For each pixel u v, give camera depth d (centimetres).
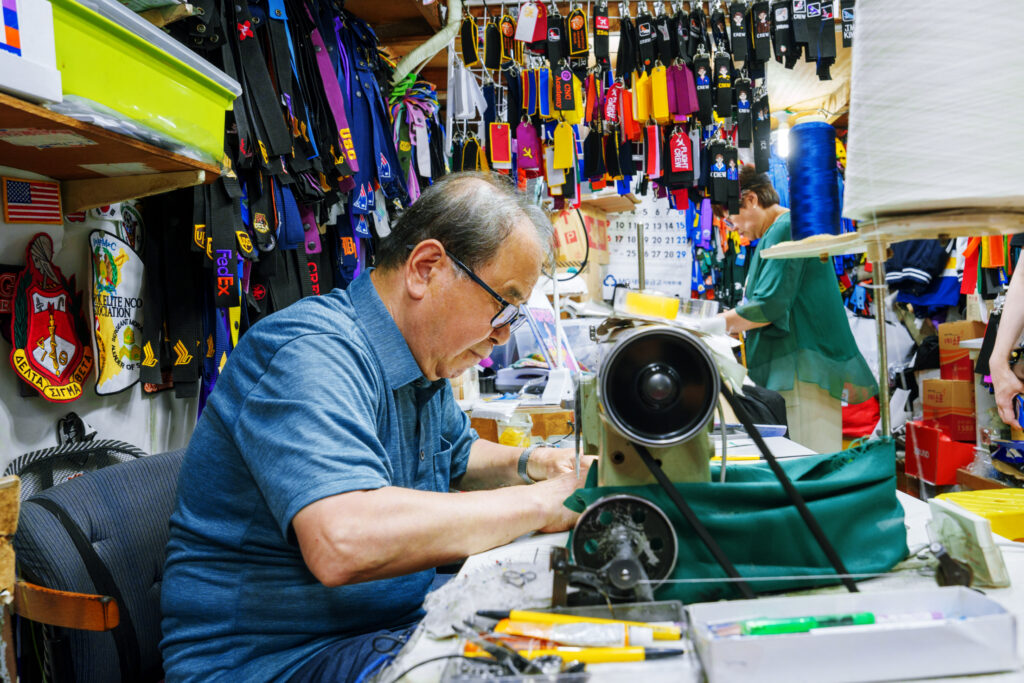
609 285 395
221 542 86
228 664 84
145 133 123
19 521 89
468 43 279
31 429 149
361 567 68
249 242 187
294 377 81
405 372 96
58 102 102
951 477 233
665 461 66
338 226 255
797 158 88
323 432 75
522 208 97
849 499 65
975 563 64
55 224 150
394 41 306
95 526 97
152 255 184
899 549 66
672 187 308
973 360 256
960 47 59
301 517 70
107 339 168
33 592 83
